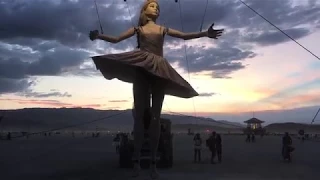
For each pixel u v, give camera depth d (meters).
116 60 8.71
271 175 15.07
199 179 13.67
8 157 24.12
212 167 18.19
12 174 15.23
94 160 21.94
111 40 9.42
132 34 9.60
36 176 14.59
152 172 9.91
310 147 40.97
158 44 9.45
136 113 9.41
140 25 9.91
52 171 16.23
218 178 13.99
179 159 23.19
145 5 9.87
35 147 37.78
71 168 17.59
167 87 9.64
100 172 15.90
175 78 9.23
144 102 9.37
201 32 9.52
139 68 9.10
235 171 16.44
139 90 9.34
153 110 9.48
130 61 8.84
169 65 9.45
